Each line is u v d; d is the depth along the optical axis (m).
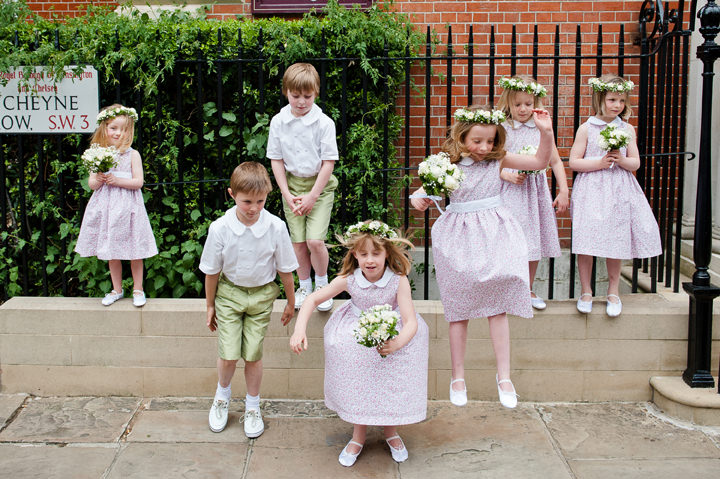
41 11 5.90
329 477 3.47
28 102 4.63
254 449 3.74
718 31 3.90
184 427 3.97
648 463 3.56
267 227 3.56
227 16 5.88
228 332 3.72
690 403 3.94
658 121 4.54
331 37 4.99
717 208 5.12
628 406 4.23
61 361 4.34
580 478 3.43
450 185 3.33
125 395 4.37
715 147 5.14
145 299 4.40
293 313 3.95
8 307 4.32
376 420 3.45
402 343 3.34
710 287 4.00
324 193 4.23
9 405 4.20
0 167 4.73
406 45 5.25
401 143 5.82
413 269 5.88
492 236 3.54
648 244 4.16
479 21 5.74
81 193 5.01
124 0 5.91
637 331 4.22
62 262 4.91
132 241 4.23
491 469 3.53
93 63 4.62
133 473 3.48
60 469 3.51
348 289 3.52
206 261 3.60
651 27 5.72
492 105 4.44
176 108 5.03
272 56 4.84
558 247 4.27
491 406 4.25
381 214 4.86
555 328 4.24
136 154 4.26
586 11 5.70
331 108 4.94
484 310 3.57
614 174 4.14
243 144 4.90
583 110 5.79
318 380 4.31
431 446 3.78
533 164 3.53
